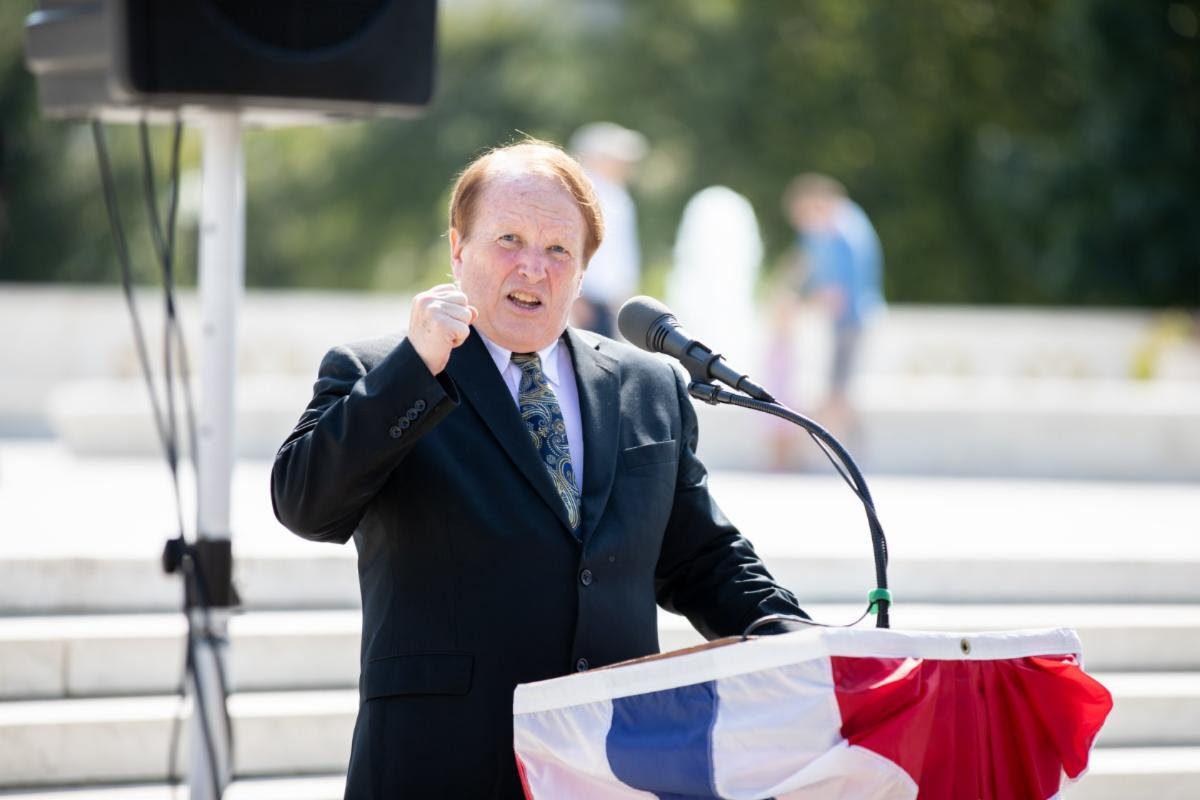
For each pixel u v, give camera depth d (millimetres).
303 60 8016
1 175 30141
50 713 10953
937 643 5820
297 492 6207
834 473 24141
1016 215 50125
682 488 7184
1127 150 45844
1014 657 5965
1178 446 23859
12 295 29016
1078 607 13852
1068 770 6121
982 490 21359
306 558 12797
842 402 24188
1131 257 46375
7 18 50719
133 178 50938
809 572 13648
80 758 10773
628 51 57312
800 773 5699
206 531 8883
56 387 28984
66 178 50875
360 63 8133
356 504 6250
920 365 34562
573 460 6777
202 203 8938
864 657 5730
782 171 55875
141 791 10633
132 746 10859
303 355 31109
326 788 10695
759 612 6789
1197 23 45875
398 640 6457
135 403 23281
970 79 54250
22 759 10680
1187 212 45719
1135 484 22766
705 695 5848
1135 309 47219
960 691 5844
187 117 9094
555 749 6023
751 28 55844
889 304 55250
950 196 54969
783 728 5715
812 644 5699
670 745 5820
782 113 55594
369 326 31406
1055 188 47531
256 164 58719
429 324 6012
